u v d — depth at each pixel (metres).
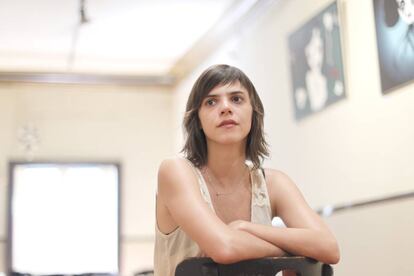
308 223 1.64
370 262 3.30
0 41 6.33
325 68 3.94
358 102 3.57
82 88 7.42
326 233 1.60
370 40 3.44
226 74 1.66
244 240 1.48
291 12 4.46
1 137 7.11
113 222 7.18
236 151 1.70
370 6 3.43
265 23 4.94
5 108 7.18
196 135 1.71
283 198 1.75
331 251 1.57
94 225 7.13
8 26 5.86
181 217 1.56
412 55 2.99
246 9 5.26
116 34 6.19
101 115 7.41
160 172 1.67
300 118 4.33
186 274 1.44
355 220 3.48
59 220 7.06
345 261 3.58
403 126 3.10
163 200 1.65
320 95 4.03
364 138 3.50
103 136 7.37
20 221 6.98
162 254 1.67
